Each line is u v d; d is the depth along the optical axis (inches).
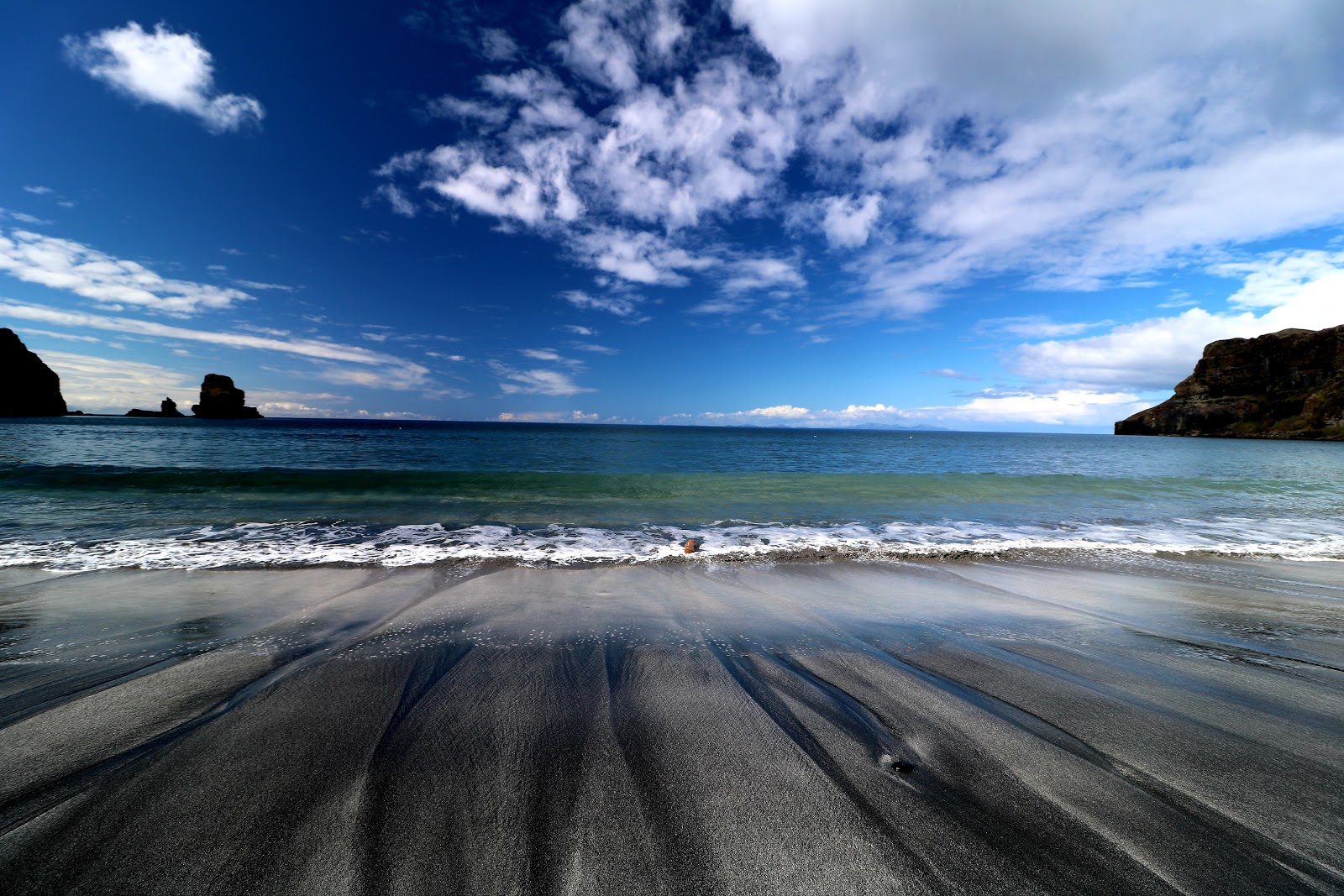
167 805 83.7
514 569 249.3
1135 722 118.6
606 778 93.8
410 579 229.6
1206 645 168.7
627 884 70.6
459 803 86.1
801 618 191.2
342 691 126.3
